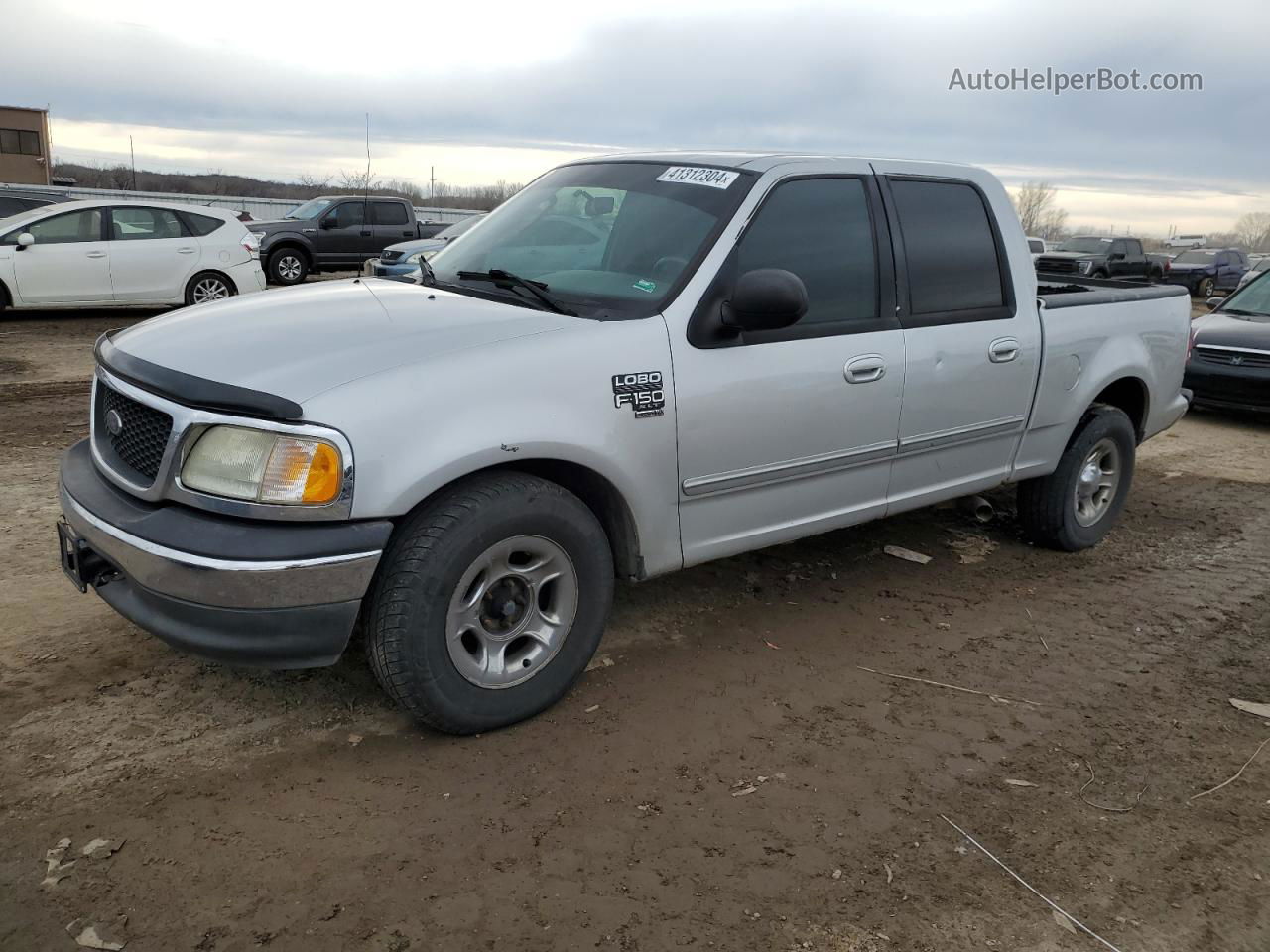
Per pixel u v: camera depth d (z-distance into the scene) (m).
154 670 3.42
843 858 2.66
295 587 2.64
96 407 3.25
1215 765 3.27
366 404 2.69
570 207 3.96
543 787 2.89
